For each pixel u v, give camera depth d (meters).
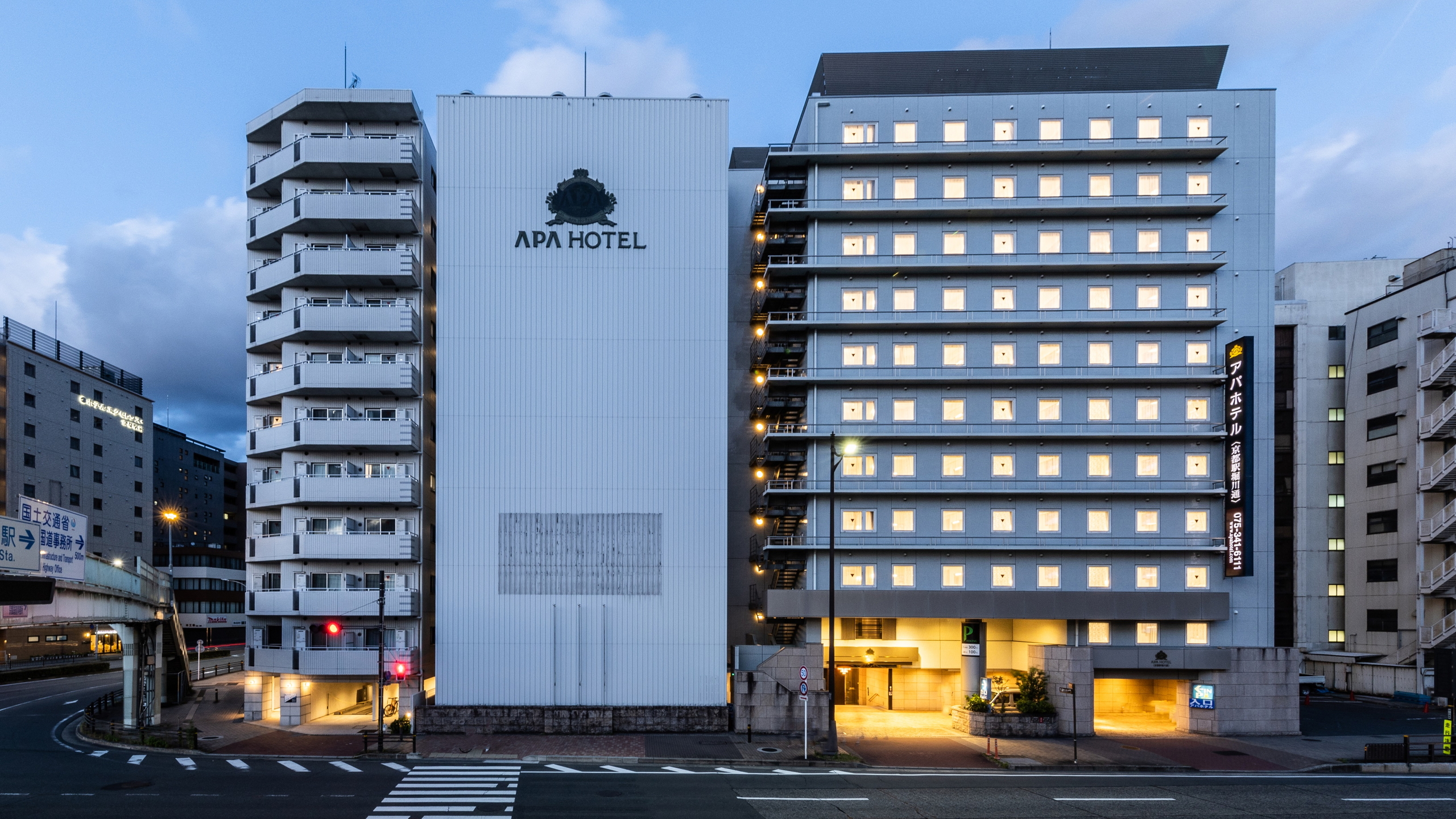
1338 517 56.19
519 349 38.00
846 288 40.94
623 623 37.03
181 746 32.31
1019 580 39.59
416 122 42.81
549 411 37.84
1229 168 40.50
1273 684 37.69
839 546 39.34
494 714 35.78
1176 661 37.84
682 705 36.44
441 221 38.28
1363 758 32.03
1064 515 39.94
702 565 37.41
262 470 44.28
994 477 40.19
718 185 38.91
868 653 42.31
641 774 27.69
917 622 42.84
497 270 38.19
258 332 42.88
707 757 30.58
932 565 39.66
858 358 40.75
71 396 75.75
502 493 37.44
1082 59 42.50
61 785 25.47
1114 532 39.78
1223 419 39.91
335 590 39.31
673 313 38.41
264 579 42.84
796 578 40.81
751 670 37.81
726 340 38.34
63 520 27.75
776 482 40.69
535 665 36.72
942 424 40.31
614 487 37.59
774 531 41.41
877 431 40.09
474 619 36.81
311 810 22.58
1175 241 40.50
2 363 68.44
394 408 42.41
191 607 85.81
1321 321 57.88
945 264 40.12
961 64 42.75
